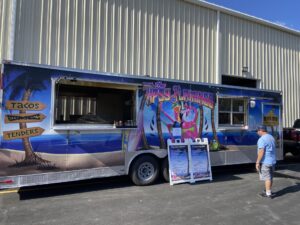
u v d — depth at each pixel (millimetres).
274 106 9875
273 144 6535
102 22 11062
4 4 9438
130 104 7449
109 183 7480
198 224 4715
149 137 7363
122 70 11391
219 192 6723
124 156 7016
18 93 5762
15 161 5695
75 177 6336
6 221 4766
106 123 7062
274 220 4957
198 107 8188
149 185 7332
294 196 6484
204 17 13859
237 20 15133
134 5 11820
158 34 12391
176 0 13016
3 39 9328
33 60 9750
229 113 8836
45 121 6023
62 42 10258
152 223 4738
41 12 9961
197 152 7938
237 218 5027
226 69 14547
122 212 5254
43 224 4652
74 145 6344
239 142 8945
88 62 10695
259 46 16000
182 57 13023
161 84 7598
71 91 8008
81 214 5129
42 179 5957
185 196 6344
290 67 17406
